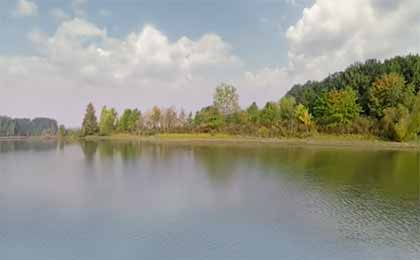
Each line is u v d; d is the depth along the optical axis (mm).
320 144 73375
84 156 56500
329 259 15297
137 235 18062
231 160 47594
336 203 23750
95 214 21641
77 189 28797
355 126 78312
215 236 17844
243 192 27266
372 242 17047
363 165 40875
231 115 104438
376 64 115312
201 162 45812
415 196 25422
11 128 184375
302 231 18453
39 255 15836
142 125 129625
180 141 92438
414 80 91750
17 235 18203
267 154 55156
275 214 21391
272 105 97625
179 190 28172
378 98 83062
